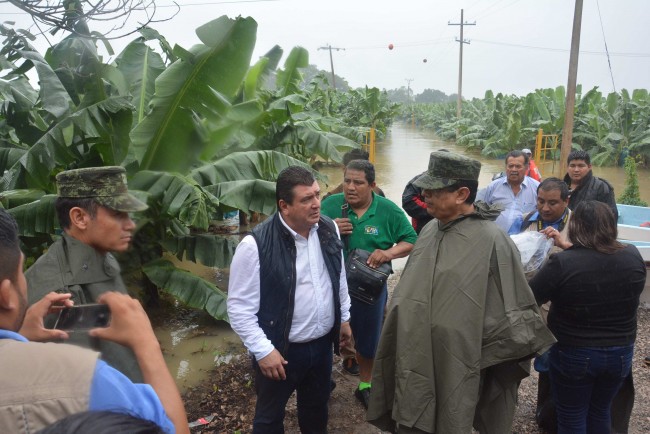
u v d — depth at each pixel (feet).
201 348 16.24
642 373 13.56
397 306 8.18
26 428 2.86
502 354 7.40
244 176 17.89
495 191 14.90
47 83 14.38
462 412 7.44
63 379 3.03
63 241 6.20
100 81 14.38
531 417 11.71
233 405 12.59
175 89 13.85
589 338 8.30
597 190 15.06
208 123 14.66
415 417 7.82
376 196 11.52
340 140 26.63
